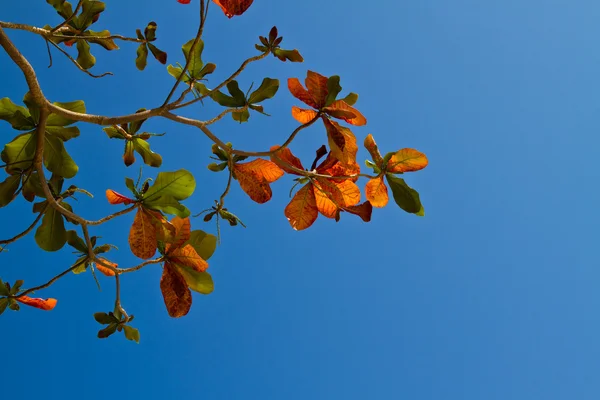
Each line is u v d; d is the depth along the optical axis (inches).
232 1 128.4
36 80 129.8
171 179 134.1
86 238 136.8
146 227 135.3
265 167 145.4
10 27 140.0
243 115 149.4
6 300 143.2
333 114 133.5
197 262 136.5
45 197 136.0
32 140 137.7
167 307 136.6
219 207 147.6
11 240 134.6
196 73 150.5
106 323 141.1
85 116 133.7
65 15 153.5
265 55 138.8
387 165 137.1
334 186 139.6
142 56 155.0
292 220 140.2
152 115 135.8
